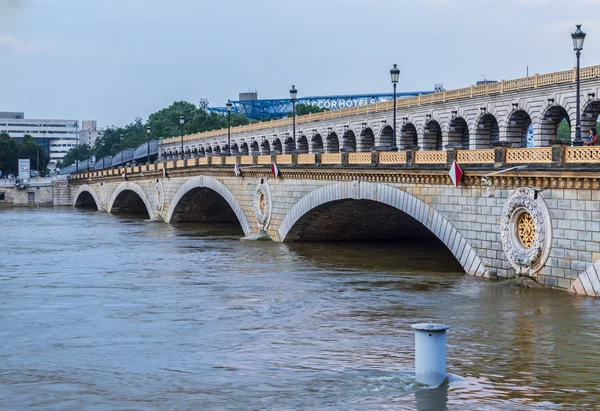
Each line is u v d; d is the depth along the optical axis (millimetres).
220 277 54375
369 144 114625
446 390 27344
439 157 50750
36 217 136750
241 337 36062
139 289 49844
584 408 25312
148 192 124438
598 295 39594
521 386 27625
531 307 39281
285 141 137000
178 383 29109
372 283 50062
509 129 84812
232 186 86625
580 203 40344
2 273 58000
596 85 71188
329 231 74000
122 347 34594
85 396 27906
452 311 39969
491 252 46625
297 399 26922
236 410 26047
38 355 33406
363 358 31906
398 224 73438
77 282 53188
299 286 49719
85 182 176625
